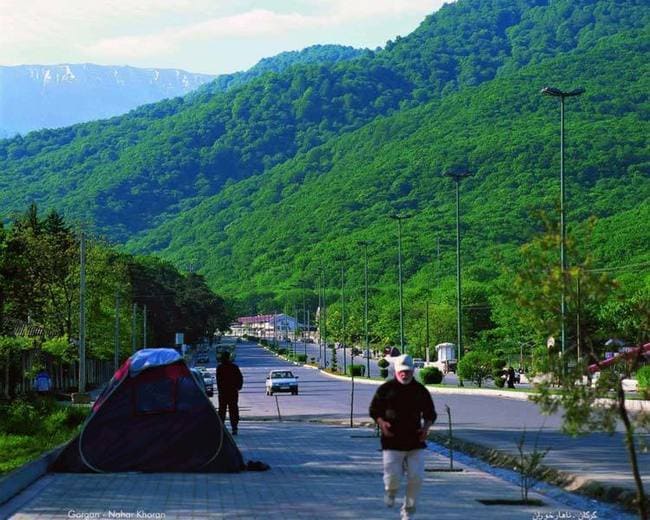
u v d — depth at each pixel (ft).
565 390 39.63
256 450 84.69
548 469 63.77
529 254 41.34
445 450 86.07
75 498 53.47
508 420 119.55
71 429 100.01
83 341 187.93
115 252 318.86
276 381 224.74
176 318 498.28
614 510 49.16
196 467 66.39
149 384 67.67
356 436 100.37
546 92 175.32
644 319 41.06
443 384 277.03
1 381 160.97
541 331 40.98
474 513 47.52
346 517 46.34
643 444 40.14
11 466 67.26
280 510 48.67
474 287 467.52
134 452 66.44
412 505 43.73
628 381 214.48
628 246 557.74
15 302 184.96
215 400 202.59
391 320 540.52
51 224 337.52
